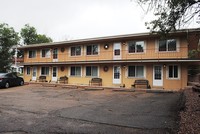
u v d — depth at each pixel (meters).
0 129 6.36
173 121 7.09
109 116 8.22
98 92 17.23
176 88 18.23
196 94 11.12
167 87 18.64
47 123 7.12
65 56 25.17
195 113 6.89
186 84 17.95
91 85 22.12
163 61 18.03
